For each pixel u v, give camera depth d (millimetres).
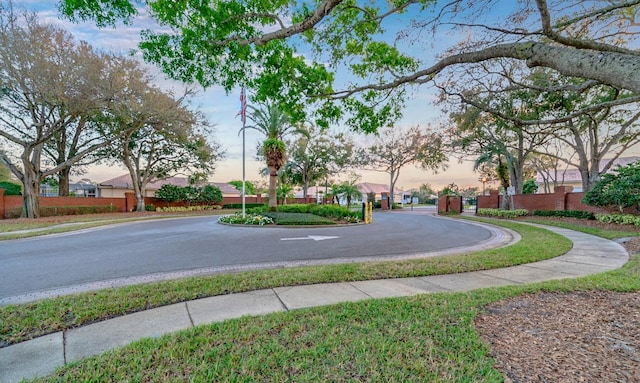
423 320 3309
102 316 3602
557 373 2291
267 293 4445
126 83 17891
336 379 2268
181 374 2352
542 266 6141
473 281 5078
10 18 14445
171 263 6590
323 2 3582
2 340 3027
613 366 2365
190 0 4137
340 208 18078
